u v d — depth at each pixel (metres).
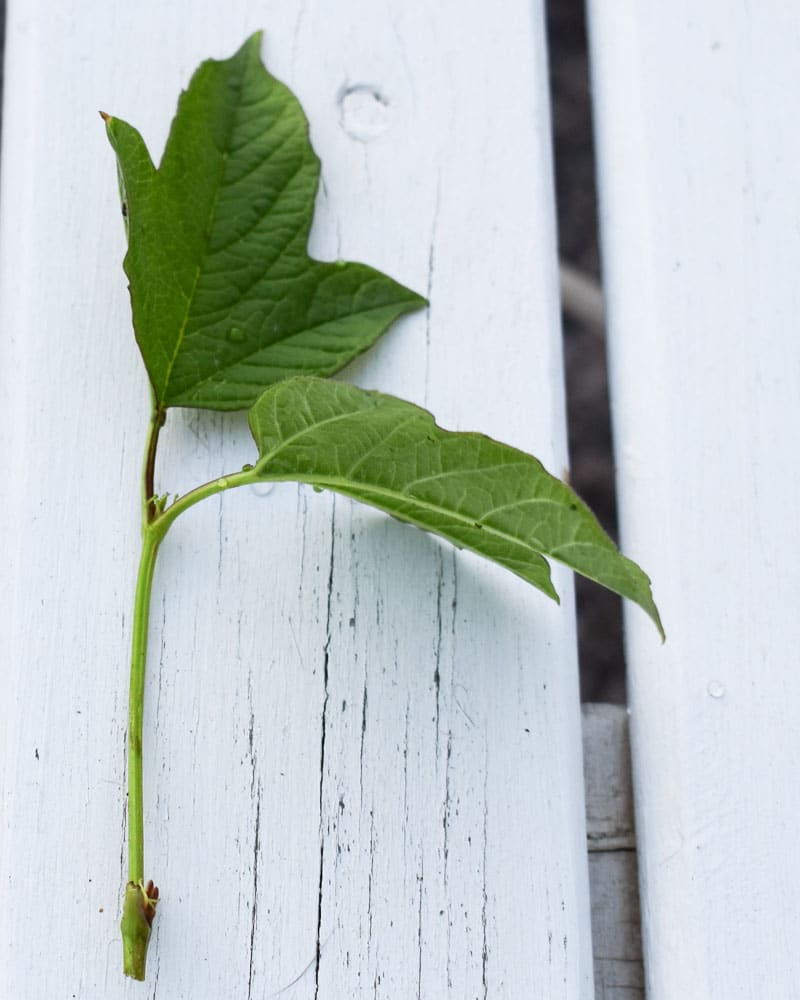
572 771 0.42
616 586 0.39
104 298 0.43
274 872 0.41
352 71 0.44
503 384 0.43
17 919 0.40
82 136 0.43
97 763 0.41
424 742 0.41
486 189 0.44
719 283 0.44
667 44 0.45
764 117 0.45
